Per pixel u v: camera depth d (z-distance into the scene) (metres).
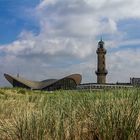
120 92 10.16
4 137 8.94
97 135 8.38
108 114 8.36
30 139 8.46
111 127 8.16
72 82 143.62
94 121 8.57
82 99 10.91
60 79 145.25
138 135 8.06
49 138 8.49
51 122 8.64
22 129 8.57
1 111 13.72
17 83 153.62
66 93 14.62
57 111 9.48
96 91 12.10
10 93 33.66
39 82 154.62
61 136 8.50
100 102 9.32
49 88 147.50
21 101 17.94
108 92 10.84
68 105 10.48
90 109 9.55
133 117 8.18
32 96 20.34
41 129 8.51
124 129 8.03
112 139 8.09
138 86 10.68
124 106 8.58
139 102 8.88
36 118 8.80
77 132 8.66
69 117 9.23
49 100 13.05
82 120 9.34
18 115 9.98
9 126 9.20
